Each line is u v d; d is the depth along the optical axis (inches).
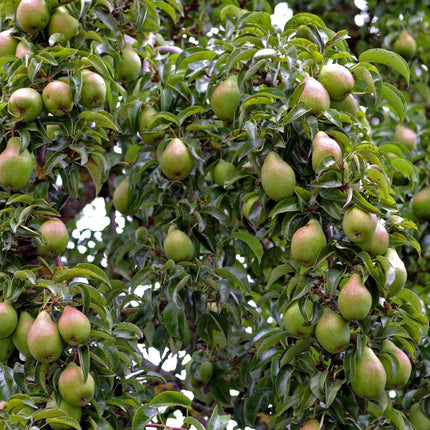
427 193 147.1
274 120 125.0
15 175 126.0
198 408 149.3
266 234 137.6
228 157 133.6
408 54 171.3
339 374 122.6
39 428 117.8
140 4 137.9
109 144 148.5
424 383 136.1
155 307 132.0
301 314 122.3
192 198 134.7
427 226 149.4
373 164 126.1
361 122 135.5
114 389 126.4
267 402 133.4
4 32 131.6
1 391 122.3
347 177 121.7
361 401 122.6
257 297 149.6
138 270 135.9
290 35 131.7
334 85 126.7
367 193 123.8
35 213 126.0
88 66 131.3
